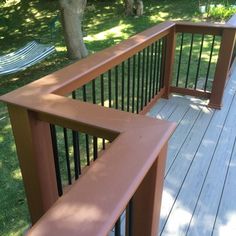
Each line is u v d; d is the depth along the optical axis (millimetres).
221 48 2887
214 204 1956
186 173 2230
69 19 5277
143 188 1139
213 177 2193
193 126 2844
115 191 753
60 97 1264
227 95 3439
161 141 926
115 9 9469
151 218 1203
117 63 1896
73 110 1143
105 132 1021
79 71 1551
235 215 1877
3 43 7008
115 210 704
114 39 6789
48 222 668
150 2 10055
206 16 8141
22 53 4684
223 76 2984
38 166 1460
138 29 7531
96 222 672
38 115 1297
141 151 880
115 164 833
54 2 10055
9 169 2662
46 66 5234
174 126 1007
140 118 1053
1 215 2174
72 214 689
